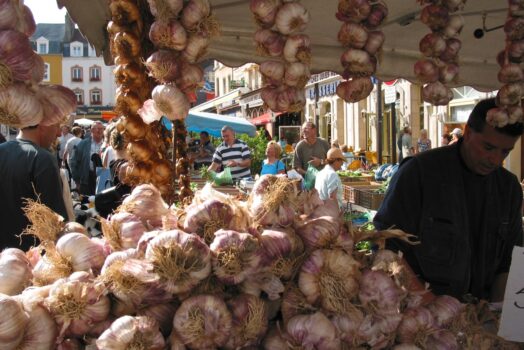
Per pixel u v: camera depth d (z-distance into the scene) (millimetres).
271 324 1595
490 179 2617
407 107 16172
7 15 1376
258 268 1514
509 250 2645
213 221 1581
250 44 3586
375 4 2398
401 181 2580
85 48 67062
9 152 2965
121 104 3016
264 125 20328
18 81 1392
